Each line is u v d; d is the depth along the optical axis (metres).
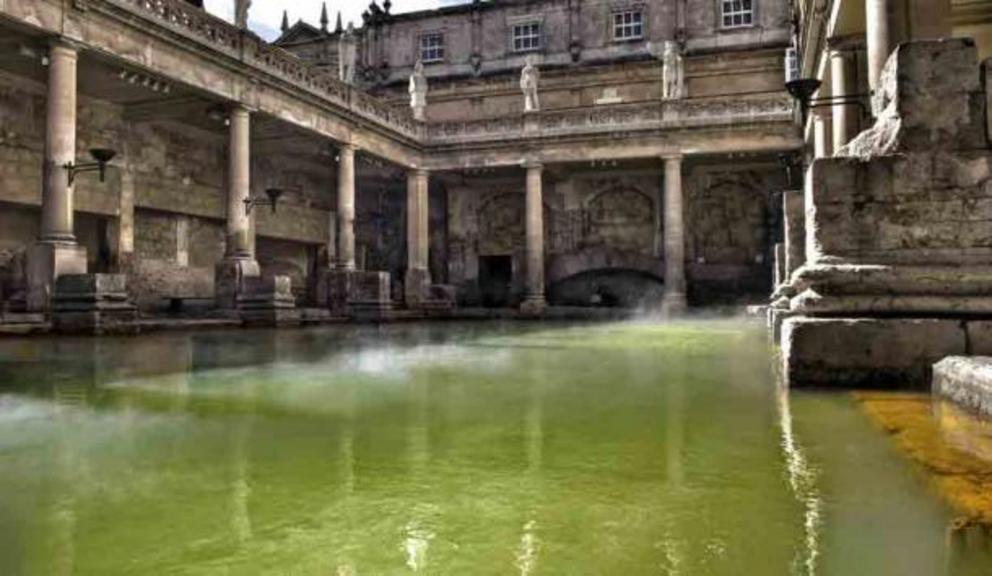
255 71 22.44
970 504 2.73
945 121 6.54
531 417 4.86
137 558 2.29
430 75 40.91
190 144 27.33
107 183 23.59
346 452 3.80
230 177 22.00
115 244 24.11
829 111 20.34
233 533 2.53
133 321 15.75
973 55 6.49
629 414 4.96
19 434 4.32
